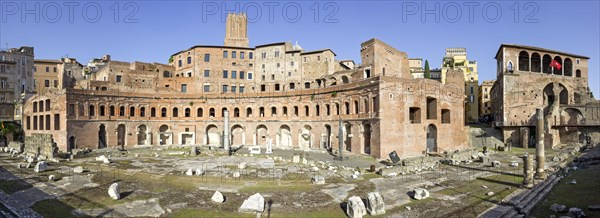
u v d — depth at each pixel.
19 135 78.75
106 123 72.06
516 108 78.38
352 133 62.69
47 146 52.38
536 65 88.94
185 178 36.53
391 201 28.11
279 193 30.44
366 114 58.66
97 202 27.38
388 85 55.59
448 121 66.38
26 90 90.75
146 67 93.38
